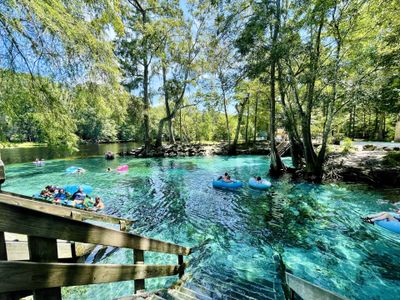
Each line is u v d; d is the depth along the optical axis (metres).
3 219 1.07
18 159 20.41
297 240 5.87
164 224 6.91
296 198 9.55
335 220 7.16
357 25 10.59
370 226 6.67
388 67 9.65
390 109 10.52
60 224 1.36
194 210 8.16
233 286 3.85
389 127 29.17
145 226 6.73
